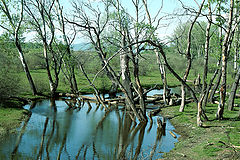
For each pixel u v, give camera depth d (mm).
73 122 16609
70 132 14477
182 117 16734
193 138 12344
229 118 15219
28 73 24250
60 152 11523
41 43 24984
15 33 22312
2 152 11297
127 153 11344
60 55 24531
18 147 11961
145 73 43156
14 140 12836
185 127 14656
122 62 17781
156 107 20875
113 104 22344
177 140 12797
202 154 9867
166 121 16609
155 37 14703
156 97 24062
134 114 17969
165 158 10203
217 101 20734
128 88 17234
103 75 33750
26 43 24547
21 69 35312
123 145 12438
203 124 14195
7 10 22062
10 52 22578
